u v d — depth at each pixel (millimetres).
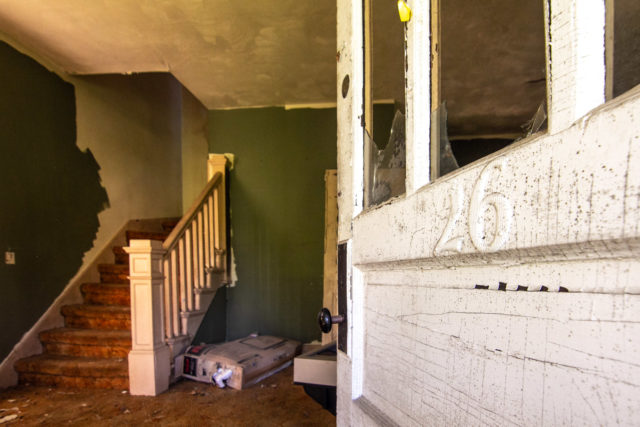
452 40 1932
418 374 582
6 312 3131
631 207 270
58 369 3027
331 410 1801
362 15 898
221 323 4023
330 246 4047
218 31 2865
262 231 4195
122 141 4695
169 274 3117
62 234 3758
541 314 358
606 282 299
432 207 533
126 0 2523
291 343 3791
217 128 4312
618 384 286
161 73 5641
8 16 2779
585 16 325
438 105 622
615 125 286
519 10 1728
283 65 3383
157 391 2818
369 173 867
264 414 2492
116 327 3547
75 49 3254
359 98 885
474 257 447
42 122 3553
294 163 4219
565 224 323
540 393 355
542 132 375
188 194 5500
